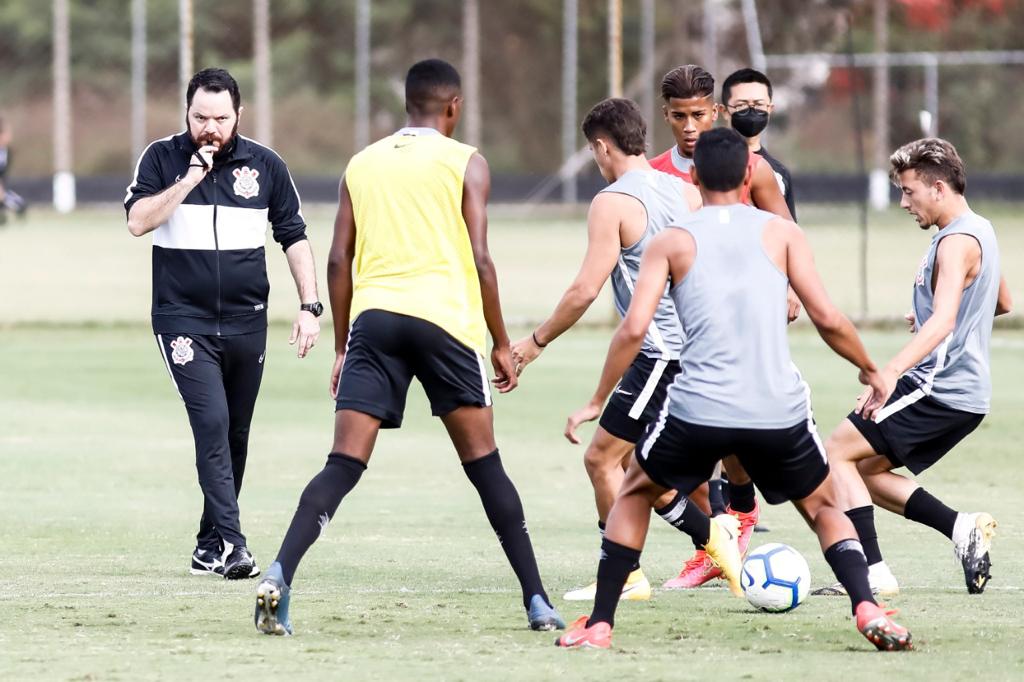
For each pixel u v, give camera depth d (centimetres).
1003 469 3750
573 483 3619
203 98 2647
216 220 2692
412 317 2123
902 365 2295
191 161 2681
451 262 2156
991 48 17862
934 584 2522
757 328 1956
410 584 2486
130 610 2264
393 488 3541
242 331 2730
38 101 19488
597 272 2367
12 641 2028
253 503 3319
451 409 2159
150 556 2766
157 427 4472
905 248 11862
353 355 2158
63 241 12700
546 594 2197
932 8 17825
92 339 6731
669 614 2275
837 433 2500
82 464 3831
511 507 2162
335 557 2733
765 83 2919
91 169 19162
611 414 2445
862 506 2436
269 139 17450
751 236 1980
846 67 15425
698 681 1811
